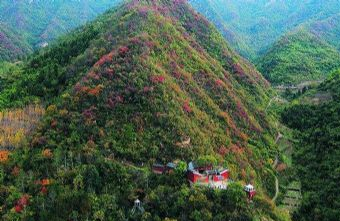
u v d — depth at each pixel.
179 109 186.12
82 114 180.38
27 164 166.75
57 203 144.88
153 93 185.75
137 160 162.75
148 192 146.25
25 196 150.88
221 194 141.38
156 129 172.38
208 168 153.38
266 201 155.50
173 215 137.38
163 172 156.38
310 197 189.50
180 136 170.88
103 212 139.00
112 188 150.00
